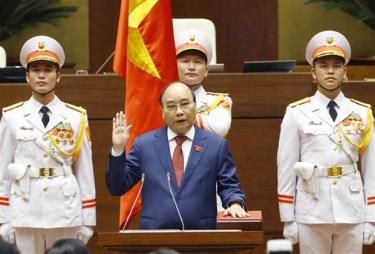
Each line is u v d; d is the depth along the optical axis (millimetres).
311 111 24641
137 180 22234
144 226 21734
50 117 24250
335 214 24078
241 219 20859
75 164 24422
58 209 23812
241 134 28734
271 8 43781
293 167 24547
